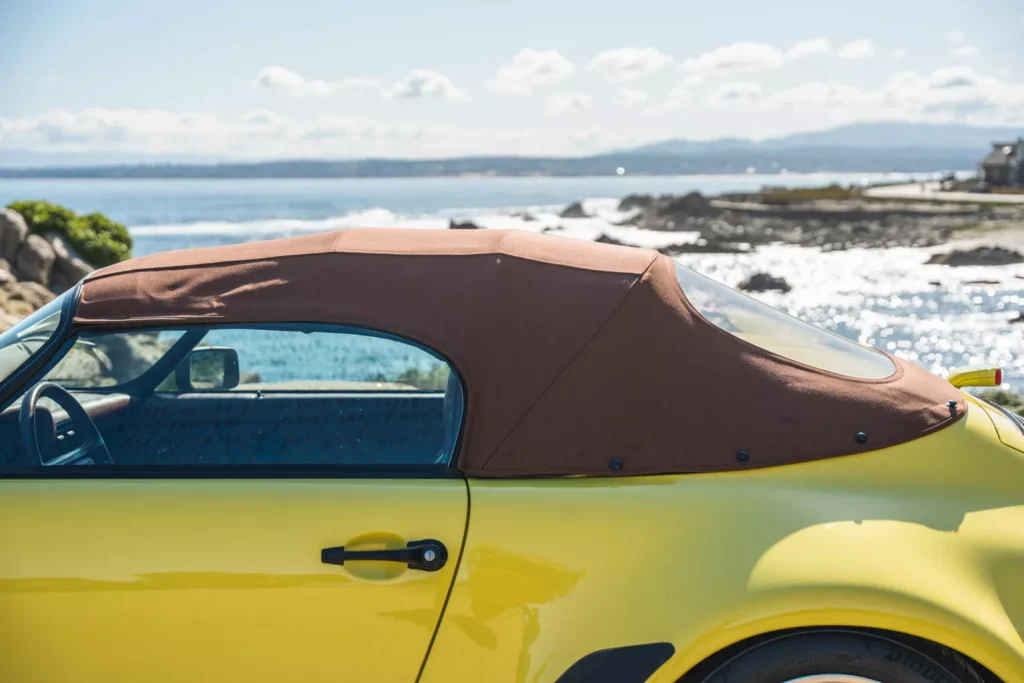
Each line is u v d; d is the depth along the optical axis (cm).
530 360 222
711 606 198
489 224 11000
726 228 7331
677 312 233
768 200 12788
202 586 202
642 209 12975
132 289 236
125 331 230
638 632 200
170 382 262
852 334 1919
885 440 220
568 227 10019
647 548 205
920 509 212
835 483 214
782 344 239
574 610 203
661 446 216
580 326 226
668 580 202
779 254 5278
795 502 210
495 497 210
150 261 247
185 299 232
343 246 243
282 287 232
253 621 203
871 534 204
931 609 194
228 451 242
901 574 198
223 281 236
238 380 264
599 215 12850
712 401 221
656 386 221
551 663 201
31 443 224
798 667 200
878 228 7344
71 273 2180
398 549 203
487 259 237
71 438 235
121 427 243
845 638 200
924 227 7344
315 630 203
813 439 218
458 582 205
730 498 211
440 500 209
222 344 264
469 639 205
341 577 203
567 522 207
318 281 233
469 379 220
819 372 231
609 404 219
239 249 248
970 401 247
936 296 2766
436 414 257
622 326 227
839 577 197
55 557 204
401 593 204
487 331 225
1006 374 1306
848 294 2856
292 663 204
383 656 205
